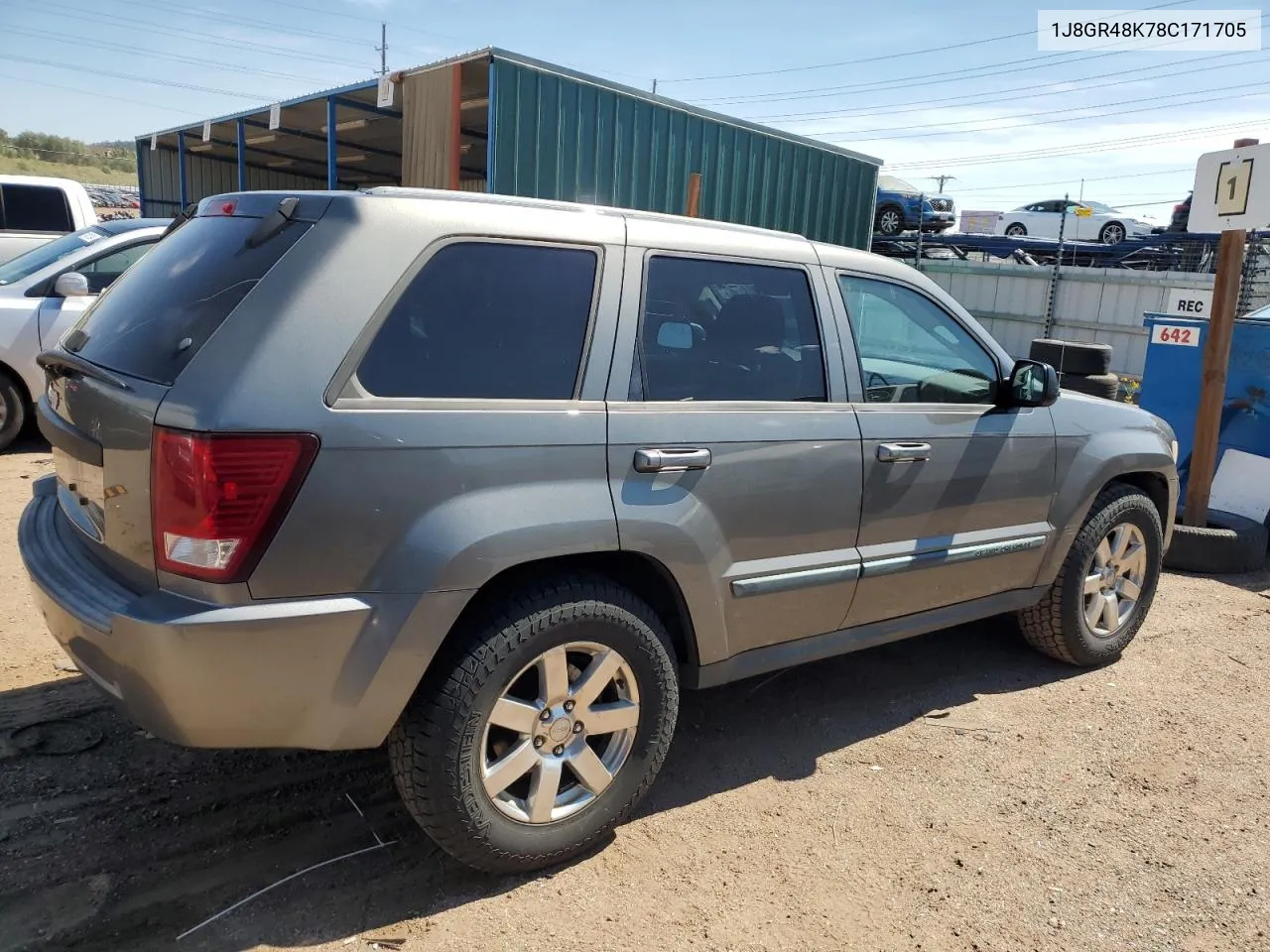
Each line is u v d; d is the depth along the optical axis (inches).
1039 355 341.7
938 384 148.0
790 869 114.4
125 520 94.9
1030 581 164.4
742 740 146.0
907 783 135.6
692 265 121.9
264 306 92.3
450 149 381.1
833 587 132.8
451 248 102.6
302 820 117.5
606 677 110.5
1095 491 167.6
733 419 119.6
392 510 94.3
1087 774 141.3
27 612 171.2
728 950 100.0
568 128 373.7
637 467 110.1
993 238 912.3
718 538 118.3
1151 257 849.5
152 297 106.9
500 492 100.4
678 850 116.7
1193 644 196.5
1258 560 252.2
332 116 460.4
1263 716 163.6
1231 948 105.3
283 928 98.9
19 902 99.6
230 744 94.2
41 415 120.3
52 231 473.7
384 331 96.7
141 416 91.7
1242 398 283.7
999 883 114.3
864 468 133.1
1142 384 305.7
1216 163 246.2
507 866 106.5
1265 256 465.4
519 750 105.3
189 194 708.7
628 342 113.3
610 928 102.0
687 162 424.2
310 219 97.5
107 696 98.8
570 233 111.0
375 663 94.0
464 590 97.3
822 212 501.4
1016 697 166.7
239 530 87.8
